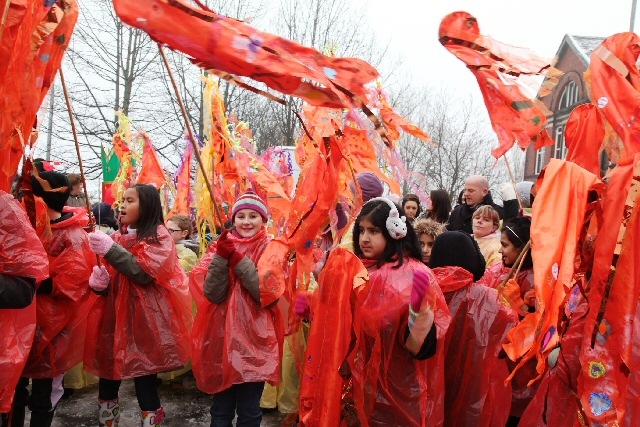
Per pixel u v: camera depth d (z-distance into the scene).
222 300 3.37
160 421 3.74
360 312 2.64
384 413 2.59
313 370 2.72
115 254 3.46
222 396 3.38
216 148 4.98
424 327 2.46
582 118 2.94
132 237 3.74
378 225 2.72
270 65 2.08
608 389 2.32
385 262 2.71
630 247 2.32
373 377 2.59
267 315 3.40
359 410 2.60
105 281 3.56
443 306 2.57
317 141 3.21
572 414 2.67
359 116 2.49
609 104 2.46
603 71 2.49
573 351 2.61
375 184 4.46
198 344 3.42
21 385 3.61
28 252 2.47
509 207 5.56
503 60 2.80
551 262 2.38
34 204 2.99
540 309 2.32
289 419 3.42
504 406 2.85
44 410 3.54
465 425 2.73
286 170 6.05
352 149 3.35
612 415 2.29
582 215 2.47
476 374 2.74
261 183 4.76
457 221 5.73
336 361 2.65
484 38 2.80
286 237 3.32
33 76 2.38
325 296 2.73
